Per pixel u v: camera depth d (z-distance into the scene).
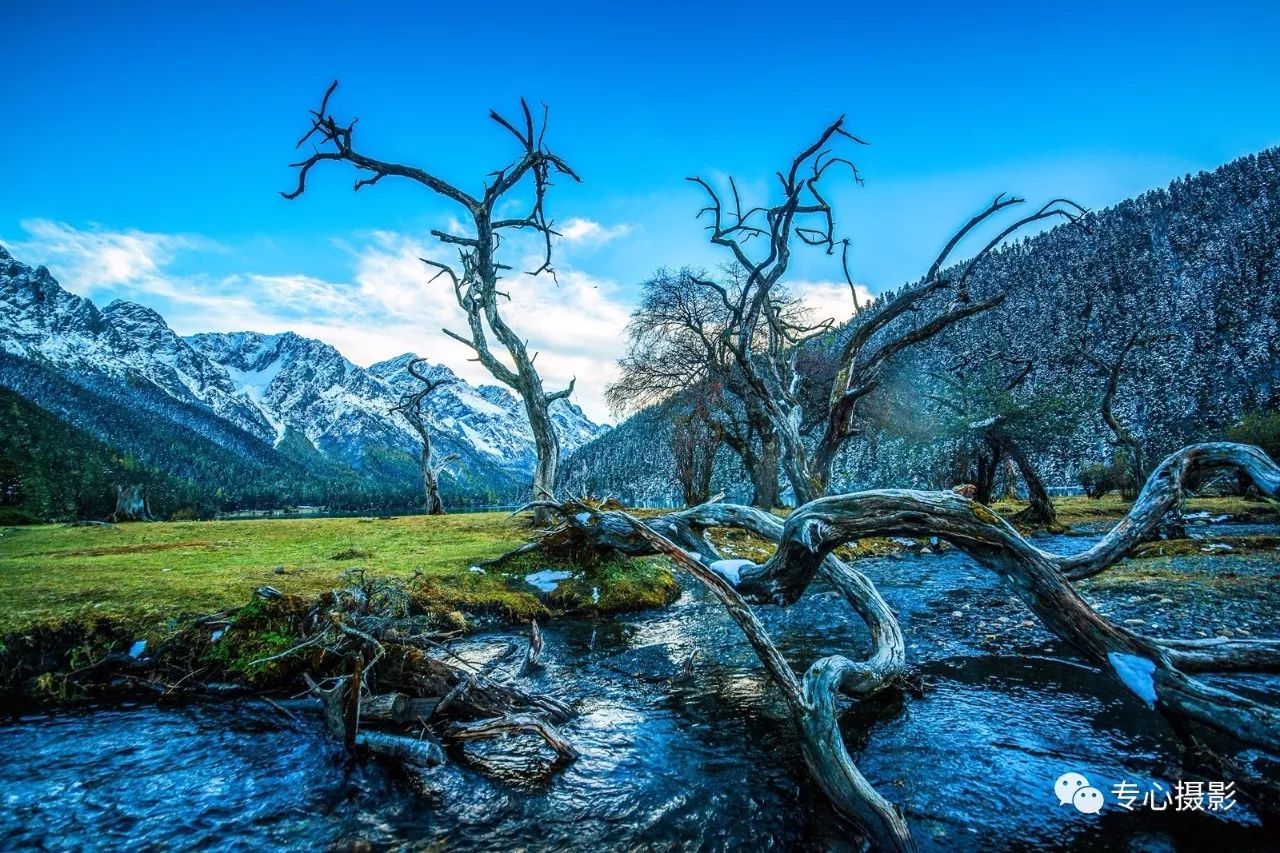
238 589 9.37
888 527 6.30
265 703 6.77
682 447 30.33
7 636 7.45
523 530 19.17
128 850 4.22
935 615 10.77
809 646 8.98
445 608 10.09
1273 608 10.15
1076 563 5.77
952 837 4.29
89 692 6.99
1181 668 5.02
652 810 4.75
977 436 27.73
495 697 6.28
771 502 28.73
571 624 10.39
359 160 17.45
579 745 5.85
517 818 4.67
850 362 17.77
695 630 9.95
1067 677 7.37
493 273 20.33
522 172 19.08
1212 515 27.64
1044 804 4.65
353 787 5.10
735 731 6.14
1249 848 4.03
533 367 20.75
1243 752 5.28
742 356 17.16
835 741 4.62
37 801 4.80
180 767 5.38
